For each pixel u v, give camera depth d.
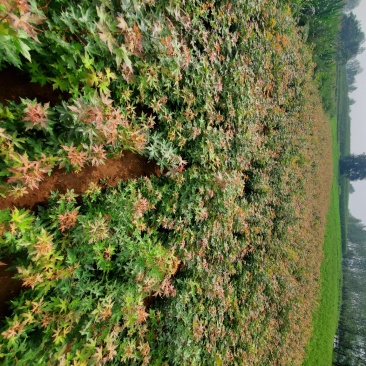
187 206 2.78
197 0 2.62
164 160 2.46
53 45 1.57
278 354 4.93
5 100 1.67
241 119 3.34
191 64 2.59
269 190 4.21
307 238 6.78
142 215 2.44
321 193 9.38
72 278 1.90
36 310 1.71
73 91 1.69
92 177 2.18
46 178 1.92
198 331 2.93
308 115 6.46
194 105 2.71
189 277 3.01
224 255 3.45
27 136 1.67
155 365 2.57
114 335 2.13
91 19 1.64
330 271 13.02
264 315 4.35
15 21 1.12
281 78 4.48
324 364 9.27
